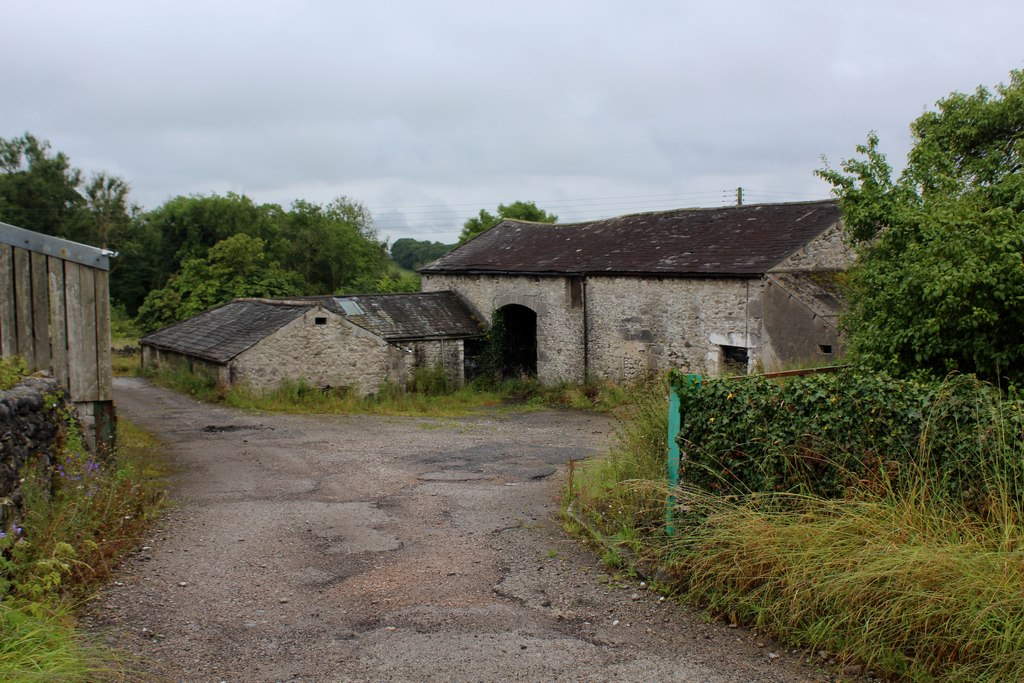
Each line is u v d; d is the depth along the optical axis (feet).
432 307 84.48
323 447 43.04
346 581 19.94
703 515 19.60
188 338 78.02
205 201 136.46
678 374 21.06
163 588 18.86
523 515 26.71
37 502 18.97
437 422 56.08
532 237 88.94
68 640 14.16
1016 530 15.78
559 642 16.35
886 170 33.42
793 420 19.31
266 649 15.75
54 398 23.43
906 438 17.89
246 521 25.55
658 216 78.95
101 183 140.46
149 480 31.89
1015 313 22.49
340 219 163.63
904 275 25.99
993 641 14.06
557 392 71.26
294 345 68.33
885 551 15.71
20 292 31.76
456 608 18.22
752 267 57.11
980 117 37.73
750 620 17.21
